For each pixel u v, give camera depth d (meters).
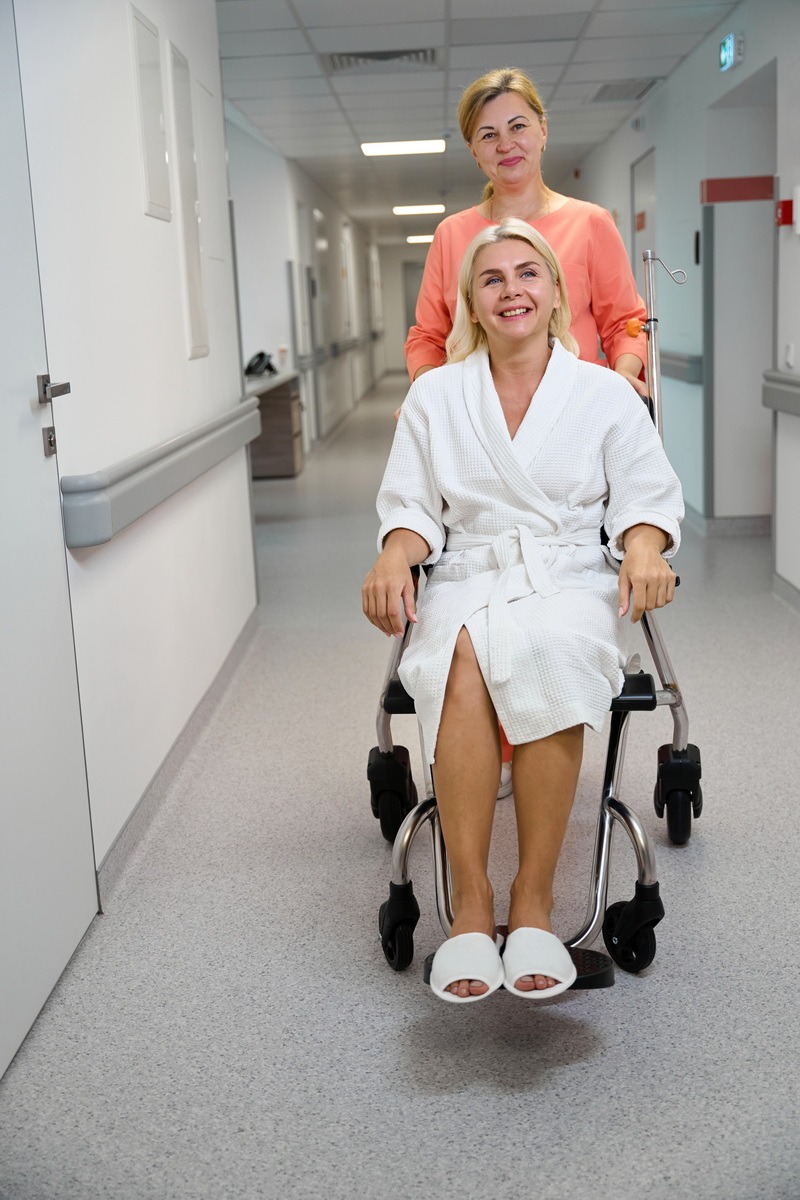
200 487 3.52
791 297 4.38
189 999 1.97
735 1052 1.76
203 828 2.70
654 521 1.98
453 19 5.45
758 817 2.62
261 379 8.37
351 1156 1.55
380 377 23.12
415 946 2.12
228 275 4.22
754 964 2.01
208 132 3.88
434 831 1.94
